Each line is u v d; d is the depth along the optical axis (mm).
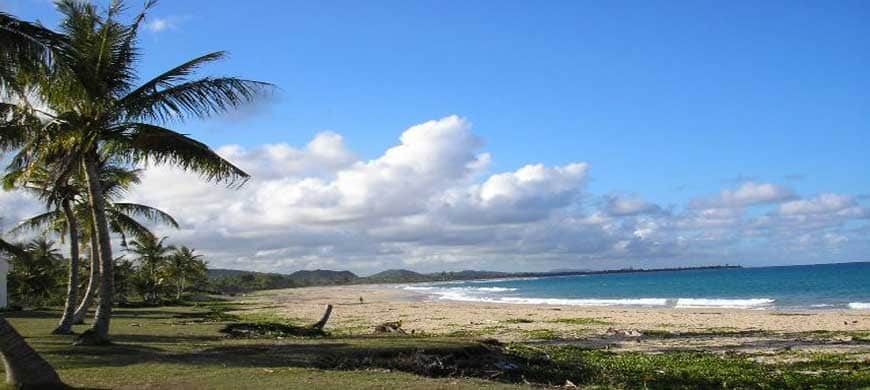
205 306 58406
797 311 46438
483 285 189000
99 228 16938
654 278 191375
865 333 28078
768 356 20453
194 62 16484
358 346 16391
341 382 11344
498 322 36938
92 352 15203
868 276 122125
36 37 11539
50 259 54094
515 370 15773
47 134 16672
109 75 16891
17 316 32156
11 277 50750
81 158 17688
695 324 33906
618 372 16344
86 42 16359
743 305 57688
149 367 12977
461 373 14656
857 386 14547
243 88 16500
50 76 12055
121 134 16641
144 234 27391
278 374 12188
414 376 12352
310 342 17609
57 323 25781
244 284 182125
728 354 21031
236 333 21906
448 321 38344
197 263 81375
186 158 16797
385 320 39531
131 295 76125
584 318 39438
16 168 20297
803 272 166750
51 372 10617
